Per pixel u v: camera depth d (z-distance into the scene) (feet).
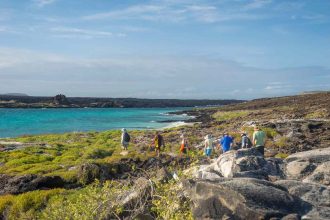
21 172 109.60
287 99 559.38
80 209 43.98
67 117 508.53
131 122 409.90
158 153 124.88
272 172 46.78
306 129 186.50
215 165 51.21
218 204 34.81
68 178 92.38
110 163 99.86
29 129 325.21
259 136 89.56
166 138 192.54
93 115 569.23
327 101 388.98
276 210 32.48
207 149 107.86
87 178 91.97
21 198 70.03
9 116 515.50
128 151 145.28
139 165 108.17
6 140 210.79
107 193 43.96
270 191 34.27
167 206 39.83
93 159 129.18
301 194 35.32
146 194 43.11
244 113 382.83
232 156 51.29
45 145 180.96
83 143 193.77
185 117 500.74
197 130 228.22
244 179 37.04
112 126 356.59
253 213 32.19
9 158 139.54
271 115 302.66
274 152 127.65
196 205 36.50
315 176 42.78
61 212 45.34
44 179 88.58
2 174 101.45
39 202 69.21
